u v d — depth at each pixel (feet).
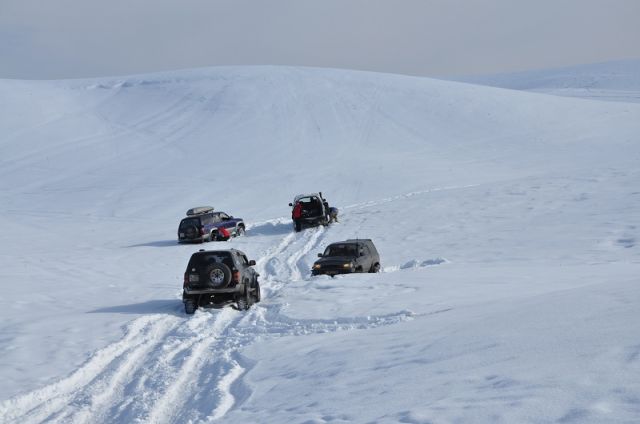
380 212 173.78
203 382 42.60
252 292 77.77
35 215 210.38
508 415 23.47
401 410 26.94
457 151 290.97
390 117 349.41
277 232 160.66
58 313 72.49
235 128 334.44
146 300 82.12
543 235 125.18
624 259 97.04
